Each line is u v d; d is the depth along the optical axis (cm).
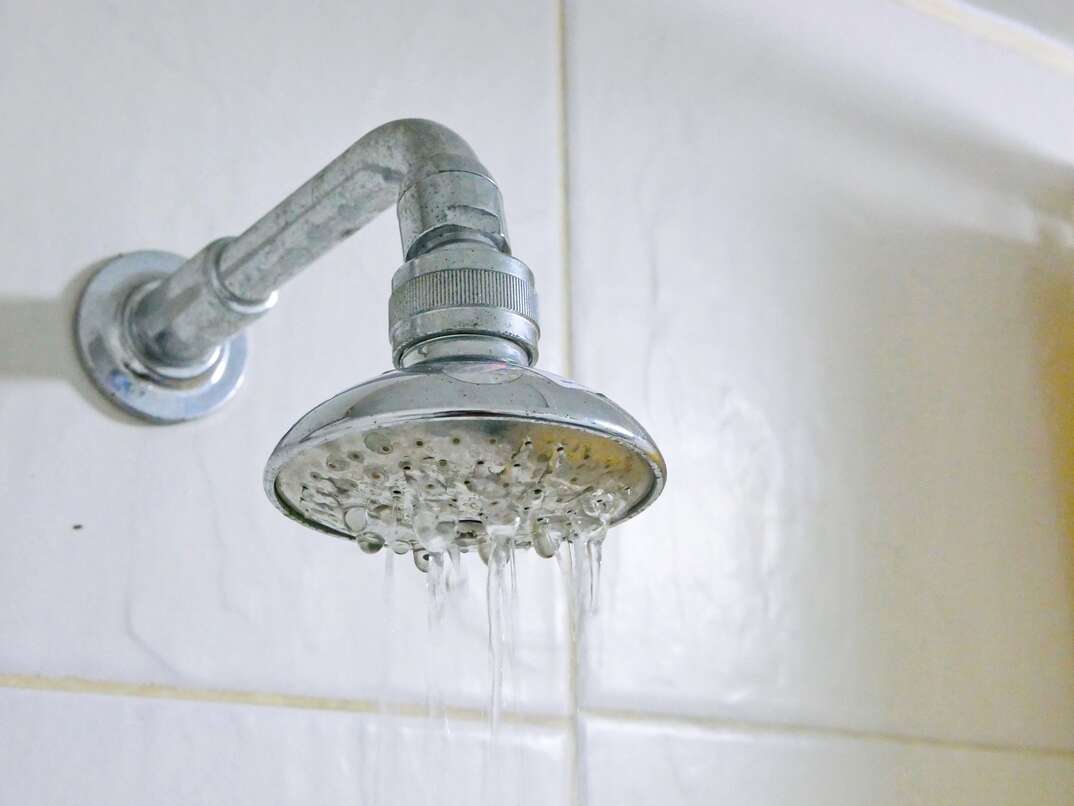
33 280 46
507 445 31
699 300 62
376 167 37
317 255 40
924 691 61
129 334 46
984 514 67
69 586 44
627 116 63
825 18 73
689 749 54
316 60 55
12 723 41
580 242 59
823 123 70
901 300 69
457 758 48
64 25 50
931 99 76
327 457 31
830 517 61
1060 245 77
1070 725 65
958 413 68
